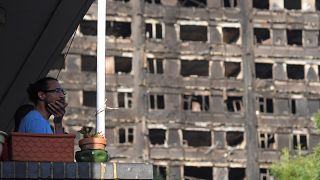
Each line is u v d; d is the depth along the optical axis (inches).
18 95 1895.9
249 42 7642.7
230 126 7416.3
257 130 7465.6
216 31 7618.1
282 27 7760.8
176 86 7352.4
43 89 674.2
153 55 7386.8
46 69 1787.6
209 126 7367.1
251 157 7367.1
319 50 7795.3
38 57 1675.7
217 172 7313.0
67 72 7116.1
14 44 1573.6
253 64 7608.3
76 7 1428.4
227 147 7367.1
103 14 1619.1
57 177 583.5
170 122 7239.2
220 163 7322.8
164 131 7278.5
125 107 7190.0
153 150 7145.7
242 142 7421.3
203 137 7495.1
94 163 596.1
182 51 7475.4
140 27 7367.1
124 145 7047.2
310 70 7760.8
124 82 7204.7
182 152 7229.3
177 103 7327.8
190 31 7652.6
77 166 590.6
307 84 7701.8
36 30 1510.8
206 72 7716.5
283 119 7549.2
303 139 7583.7
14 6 1366.9
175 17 7529.5
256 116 7490.2
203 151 7293.3
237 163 7357.3
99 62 1582.2
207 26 7618.1
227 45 7578.7
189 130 7313.0
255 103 7519.7
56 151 607.5
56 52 1684.3
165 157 7170.3
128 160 7032.5
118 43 7293.3
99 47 1596.9
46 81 676.7
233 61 7578.7
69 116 7003.0
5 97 1908.2
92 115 7047.2
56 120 681.6
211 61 7534.5
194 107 7509.8
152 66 7401.6
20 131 636.1
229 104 7824.8
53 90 674.8
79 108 7042.3
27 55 1648.6
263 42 7800.2
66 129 6968.5
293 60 7726.4
